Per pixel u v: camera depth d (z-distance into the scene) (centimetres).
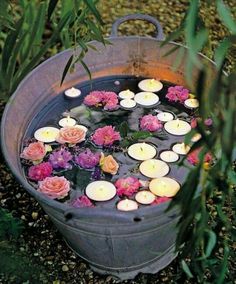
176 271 146
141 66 159
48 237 157
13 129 134
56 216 123
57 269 149
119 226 116
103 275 147
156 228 123
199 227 95
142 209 110
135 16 155
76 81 157
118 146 143
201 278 120
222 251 145
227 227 114
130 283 145
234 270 142
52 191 129
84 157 138
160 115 150
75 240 134
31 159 138
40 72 145
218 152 104
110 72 160
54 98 154
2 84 162
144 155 139
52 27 219
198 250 118
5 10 141
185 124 147
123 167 137
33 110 146
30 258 151
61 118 151
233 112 74
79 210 110
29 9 164
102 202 129
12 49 150
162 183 131
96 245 131
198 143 84
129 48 155
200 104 76
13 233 155
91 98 154
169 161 137
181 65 153
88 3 109
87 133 147
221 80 75
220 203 115
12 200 167
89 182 134
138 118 151
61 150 140
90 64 156
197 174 85
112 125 149
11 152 128
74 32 138
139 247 131
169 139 144
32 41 163
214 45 212
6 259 149
